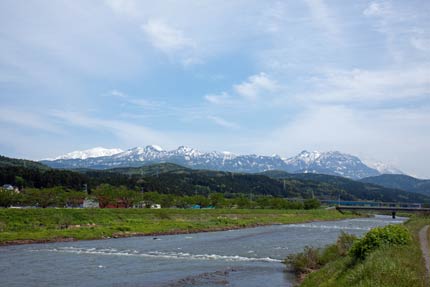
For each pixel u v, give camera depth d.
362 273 20.05
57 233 66.38
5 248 53.47
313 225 119.69
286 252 52.12
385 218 187.50
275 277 34.53
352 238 39.44
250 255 49.03
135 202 145.75
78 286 30.39
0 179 165.38
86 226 79.31
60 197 126.62
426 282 18.59
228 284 31.59
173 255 48.34
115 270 37.44
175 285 31.19
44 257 45.28
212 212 126.88
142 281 32.56
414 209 180.25
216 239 70.25
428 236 48.25
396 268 19.34
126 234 74.12
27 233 64.38
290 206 191.12
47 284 30.95
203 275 35.28
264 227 107.56
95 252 50.22
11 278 33.12
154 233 79.06
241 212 139.75
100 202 137.62
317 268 37.31
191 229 88.88
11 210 78.81
